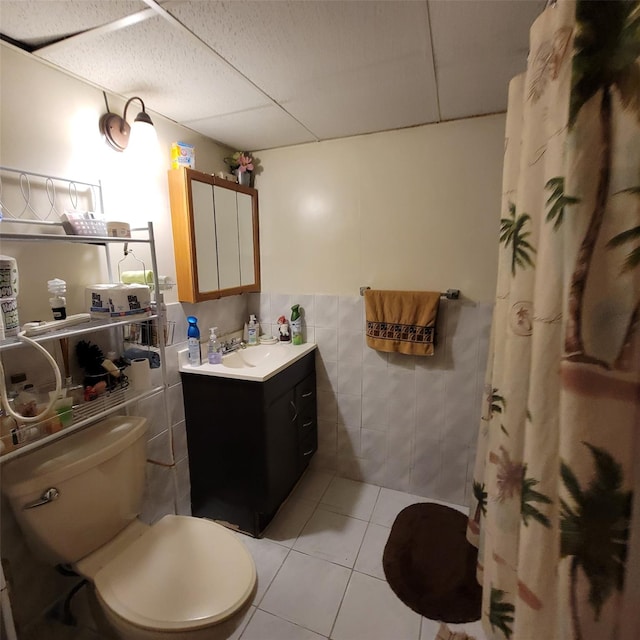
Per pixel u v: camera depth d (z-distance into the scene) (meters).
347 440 2.21
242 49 1.15
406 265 1.93
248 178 2.11
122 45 1.11
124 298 1.22
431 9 0.98
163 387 1.38
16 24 1.00
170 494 1.75
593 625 0.52
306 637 1.31
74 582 1.31
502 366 0.98
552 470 0.63
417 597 1.45
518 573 0.69
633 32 0.47
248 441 1.69
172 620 0.96
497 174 1.72
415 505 2.00
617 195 0.49
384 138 1.88
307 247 2.13
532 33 0.78
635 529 0.50
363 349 2.08
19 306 1.14
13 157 1.11
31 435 0.98
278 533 1.80
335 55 1.19
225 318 2.10
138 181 1.53
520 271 0.81
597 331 0.51
